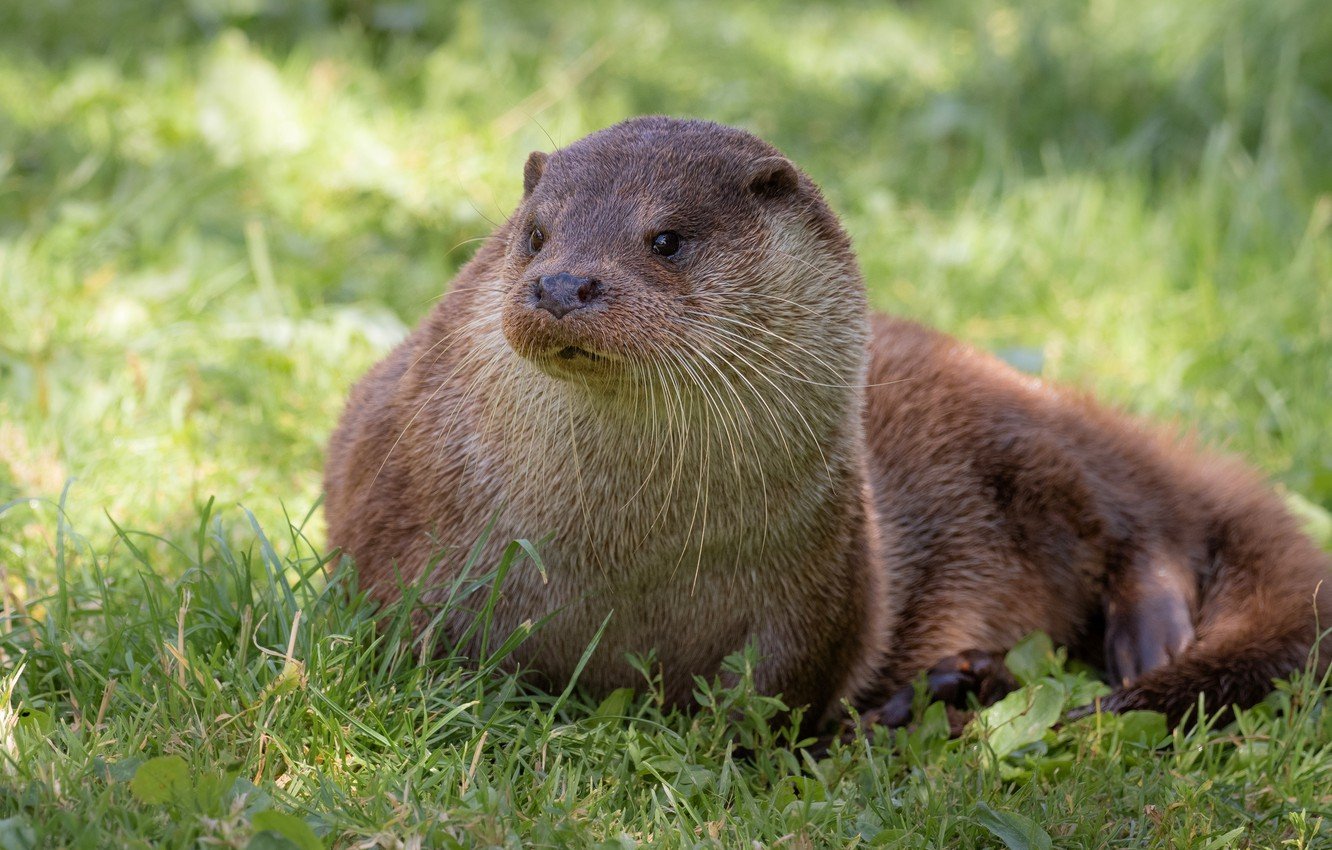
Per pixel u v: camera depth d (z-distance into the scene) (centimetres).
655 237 838
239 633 838
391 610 859
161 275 1418
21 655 820
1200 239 1661
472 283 927
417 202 1630
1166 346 1502
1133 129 1956
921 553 1077
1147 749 905
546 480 858
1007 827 779
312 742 763
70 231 1423
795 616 902
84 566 941
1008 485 1097
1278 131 1808
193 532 1027
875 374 1114
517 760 791
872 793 827
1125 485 1115
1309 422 1349
